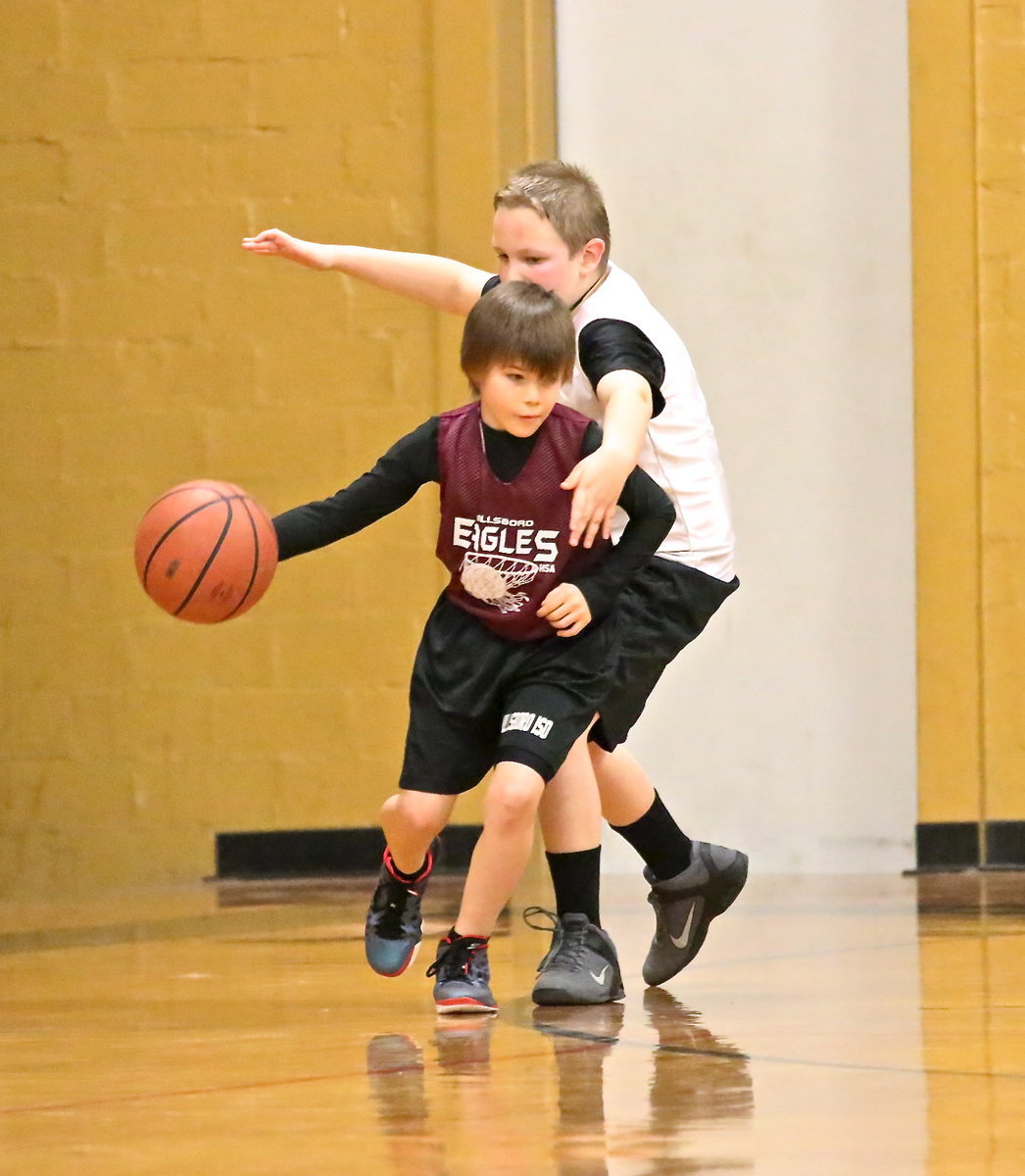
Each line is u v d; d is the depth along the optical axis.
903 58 16.61
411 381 17.28
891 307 16.67
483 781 16.69
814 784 16.75
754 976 8.57
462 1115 5.03
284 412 17.34
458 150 17.11
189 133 17.39
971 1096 5.23
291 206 17.34
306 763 17.30
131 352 17.42
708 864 8.27
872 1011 7.15
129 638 17.38
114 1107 5.27
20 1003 8.14
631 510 7.51
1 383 17.48
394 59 17.25
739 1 16.95
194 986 8.69
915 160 16.50
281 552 7.61
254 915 13.20
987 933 10.52
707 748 16.95
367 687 17.28
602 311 8.23
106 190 17.45
